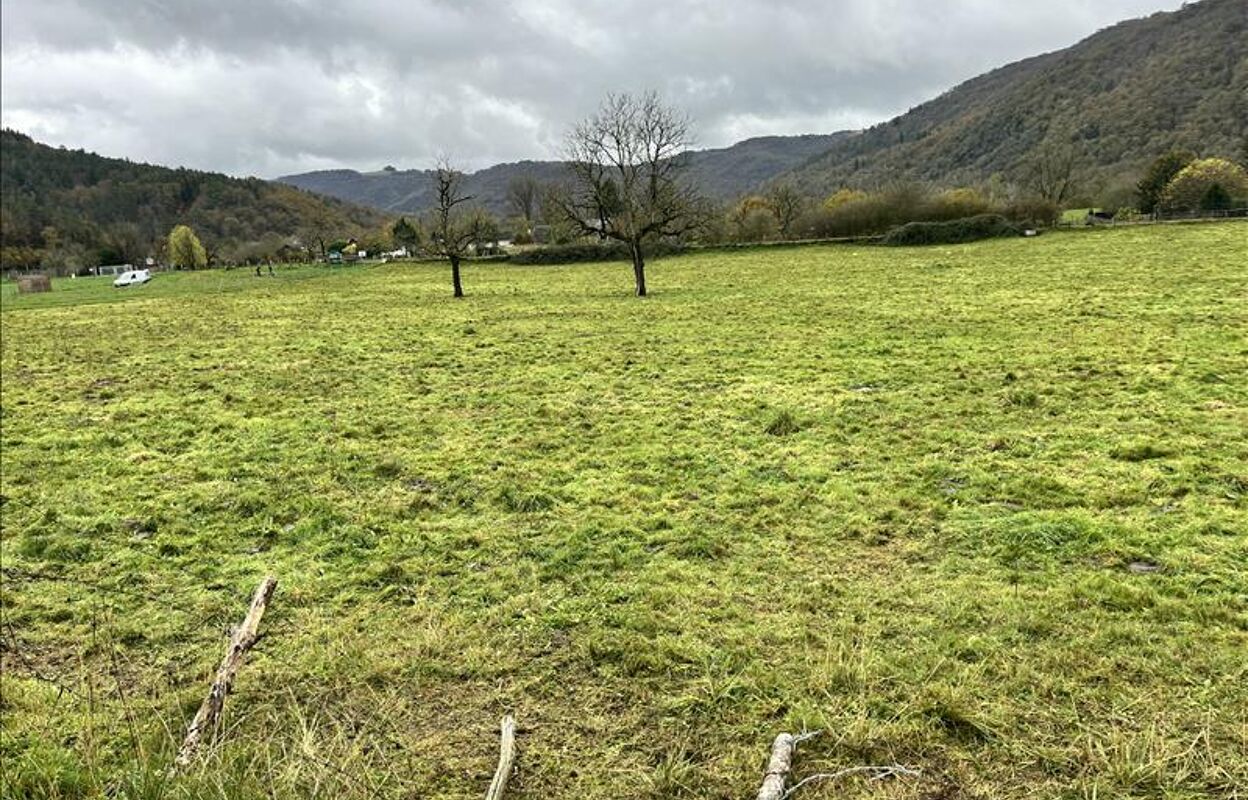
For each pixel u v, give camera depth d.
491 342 23.72
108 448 12.96
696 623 6.21
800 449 11.09
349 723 5.05
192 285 68.62
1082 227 59.62
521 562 7.68
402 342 24.75
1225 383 13.25
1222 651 5.31
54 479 11.25
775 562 7.36
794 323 24.30
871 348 18.92
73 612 7.01
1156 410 11.87
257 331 30.19
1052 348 17.44
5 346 28.92
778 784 3.82
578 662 5.75
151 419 14.96
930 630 5.86
